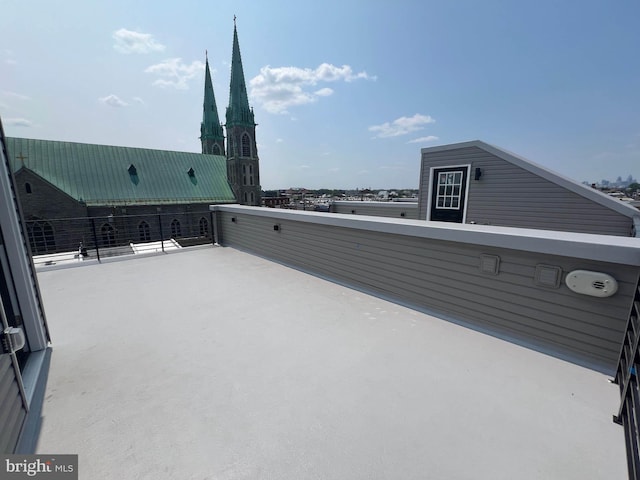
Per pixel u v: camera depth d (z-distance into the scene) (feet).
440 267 9.49
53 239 80.18
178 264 16.79
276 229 16.99
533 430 4.93
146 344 7.94
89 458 4.44
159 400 5.74
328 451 4.54
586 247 6.34
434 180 26.86
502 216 22.45
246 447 4.63
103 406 5.57
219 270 15.49
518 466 4.27
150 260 17.79
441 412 5.36
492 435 4.83
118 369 6.79
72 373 6.63
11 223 6.75
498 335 8.23
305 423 5.12
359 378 6.40
